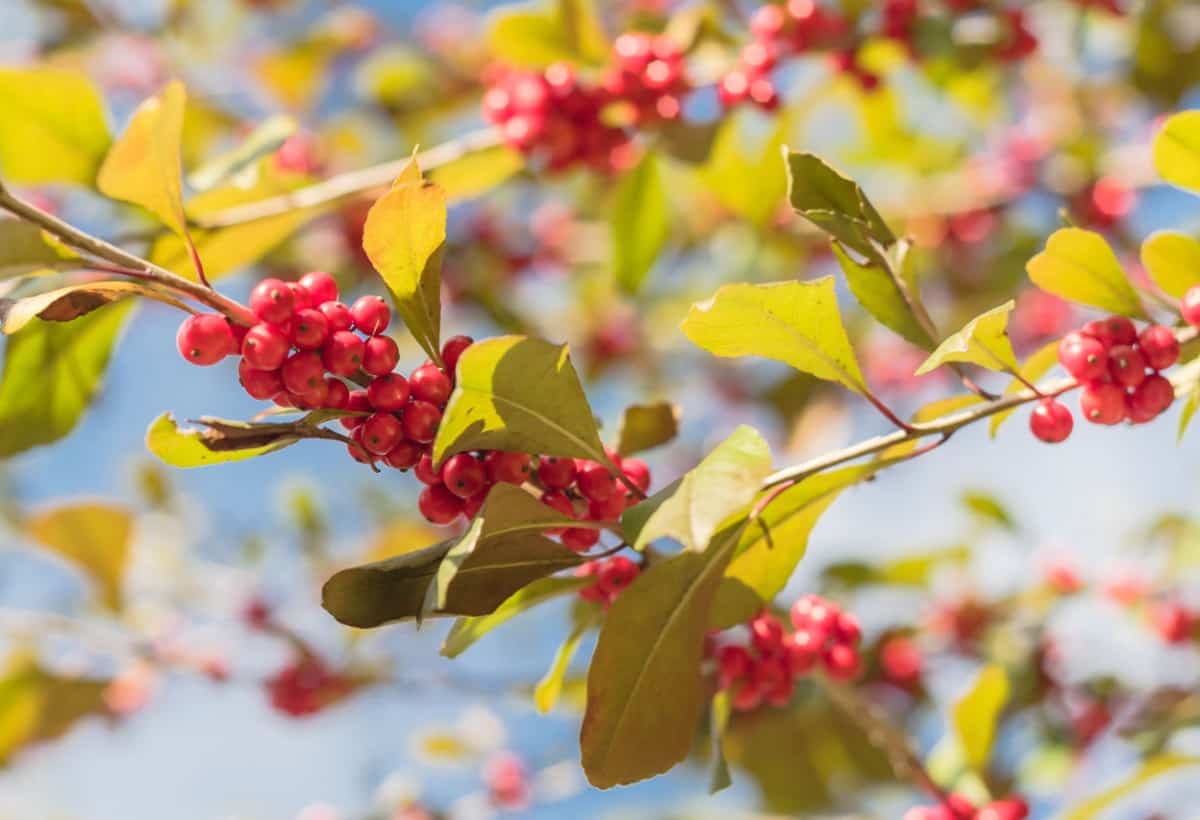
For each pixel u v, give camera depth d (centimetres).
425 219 170
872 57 392
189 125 498
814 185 212
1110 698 409
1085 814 297
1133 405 191
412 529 440
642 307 593
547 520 174
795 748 431
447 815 474
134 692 508
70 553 440
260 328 166
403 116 523
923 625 446
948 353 181
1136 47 458
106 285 164
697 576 189
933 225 532
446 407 172
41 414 242
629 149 385
